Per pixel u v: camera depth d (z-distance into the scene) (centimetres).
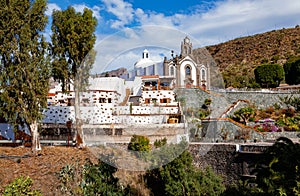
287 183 335
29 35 949
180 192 637
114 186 594
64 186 714
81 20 1027
